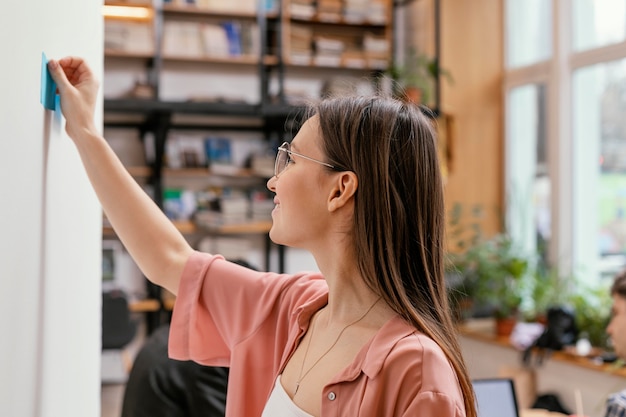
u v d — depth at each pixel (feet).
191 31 19.72
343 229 3.74
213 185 20.53
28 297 3.32
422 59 19.72
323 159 3.78
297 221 3.82
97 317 5.61
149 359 7.58
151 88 18.81
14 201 3.03
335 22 20.65
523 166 20.38
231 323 4.54
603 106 18.08
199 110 17.88
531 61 20.24
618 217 17.67
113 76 19.81
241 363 4.43
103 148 4.38
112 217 4.63
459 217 19.81
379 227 3.60
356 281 3.75
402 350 3.38
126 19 18.83
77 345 4.77
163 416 7.25
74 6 4.48
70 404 4.55
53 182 3.92
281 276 4.57
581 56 18.53
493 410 9.36
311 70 21.38
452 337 3.63
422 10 21.29
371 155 3.63
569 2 18.97
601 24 18.13
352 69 21.65
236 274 4.61
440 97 20.31
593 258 18.39
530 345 16.58
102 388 18.60
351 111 3.74
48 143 3.78
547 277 18.44
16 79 3.04
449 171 20.54
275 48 20.56
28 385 3.37
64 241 4.26
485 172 20.94
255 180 20.83
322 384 3.63
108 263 19.34
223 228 19.38
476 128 20.93
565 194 19.02
